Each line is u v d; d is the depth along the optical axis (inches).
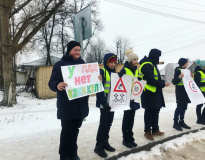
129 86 135.2
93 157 123.1
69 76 104.7
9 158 123.2
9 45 381.7
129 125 143.6
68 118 104.5
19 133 194.2
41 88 516.7
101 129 126.0
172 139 167.5
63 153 110.0
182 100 187.8
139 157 131.8
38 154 130.0
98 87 117.9
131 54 140.4
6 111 325.4
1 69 580.7
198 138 175.0
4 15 380.2
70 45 111.7
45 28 994.1
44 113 308.3
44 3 516.7
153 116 167.3
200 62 217.2
